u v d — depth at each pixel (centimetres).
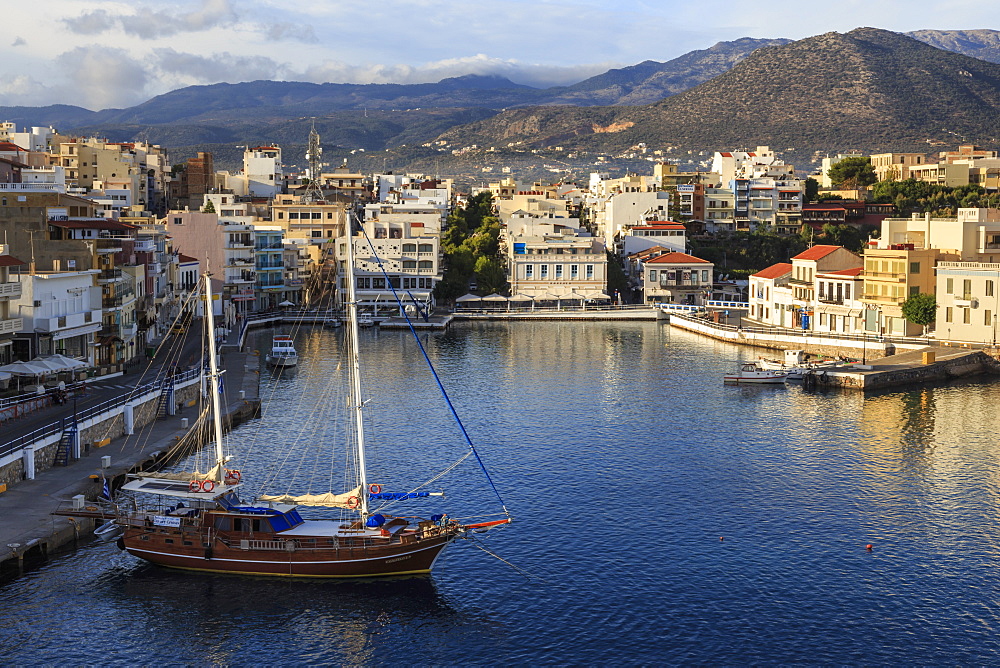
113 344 14150
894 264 18075
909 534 8488
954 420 12631
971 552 8094
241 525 7556
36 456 9094
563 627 6869
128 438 10644
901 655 6488
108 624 6812
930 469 10338
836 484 9856
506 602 7231
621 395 14312
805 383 15162
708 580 7575
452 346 19550
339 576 7481
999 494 9500
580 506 9188
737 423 12512
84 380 12381
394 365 16975
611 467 10438
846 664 6378
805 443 11456
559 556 8025
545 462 10619
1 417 10138
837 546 8231
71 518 7969
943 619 6962
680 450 11138
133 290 15575
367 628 6856
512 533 8500
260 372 15975
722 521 8806
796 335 18612
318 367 16675
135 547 7606
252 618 6950
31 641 6562
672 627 6850
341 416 12656
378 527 7662
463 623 6925
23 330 11944
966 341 16850
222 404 12575
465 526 7669
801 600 7250
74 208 14188
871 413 13125
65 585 7288
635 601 7238
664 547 8212
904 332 17912
